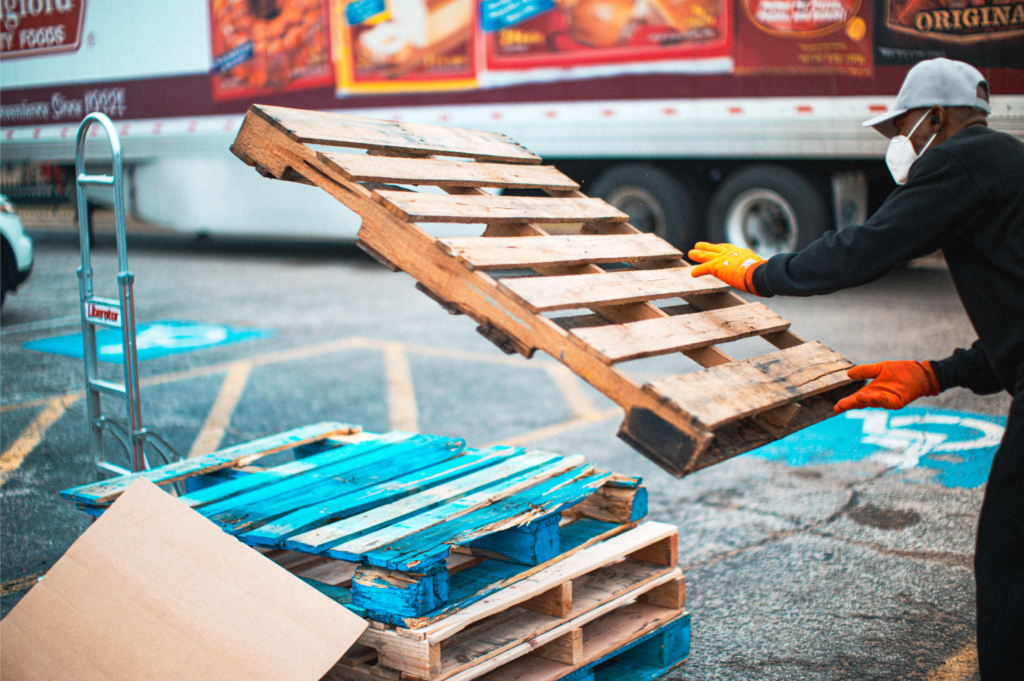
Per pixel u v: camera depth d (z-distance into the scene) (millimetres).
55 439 5422
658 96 9078
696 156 9219
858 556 3770
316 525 2529
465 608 2289
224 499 2832
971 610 3309
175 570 2443
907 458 4941
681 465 1990
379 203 2408
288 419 5777
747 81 8641
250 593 2318
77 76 13898
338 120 2777
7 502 4414
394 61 10656
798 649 3068
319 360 7336
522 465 3037
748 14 8531
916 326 7652
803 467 4859
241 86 12055
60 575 2576
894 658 3006
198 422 5719
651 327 2322
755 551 3838
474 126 10211
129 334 3680
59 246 15047
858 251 2152
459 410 5953
